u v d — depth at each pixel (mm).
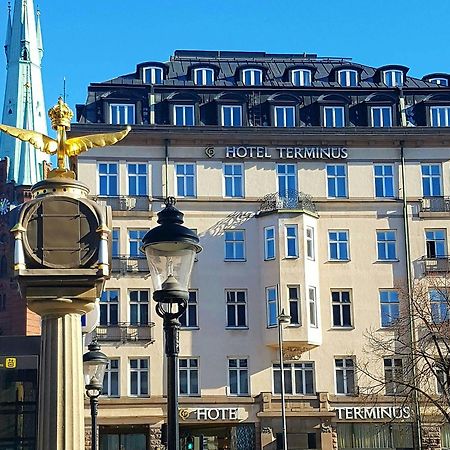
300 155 52250
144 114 52812
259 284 50719
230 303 50406
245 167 52031
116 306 49469
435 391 48875
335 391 50031
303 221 50656
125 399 48344
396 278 51594
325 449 49062
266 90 54188
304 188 52094
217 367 49656
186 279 11367
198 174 51656
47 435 9914
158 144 51688
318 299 50719
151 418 48344
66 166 10531
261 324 50250
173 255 11266
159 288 11281
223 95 53375
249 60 58875
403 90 55000
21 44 118188
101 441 48562
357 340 50656
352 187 52406
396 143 52969
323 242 51688
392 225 52219
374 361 50281
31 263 9852
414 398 47156
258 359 49906
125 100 52812
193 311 50125
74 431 9984
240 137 51969
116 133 10766
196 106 53156
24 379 35688
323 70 58250
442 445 49469
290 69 56031
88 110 52750
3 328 94938
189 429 49562
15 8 119438
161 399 48656
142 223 50531
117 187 51000
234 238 51188
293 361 50094
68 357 10031
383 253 52031
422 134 52812
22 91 117062
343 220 51938
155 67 55031
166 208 11594
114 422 48062
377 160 52844
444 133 52844
